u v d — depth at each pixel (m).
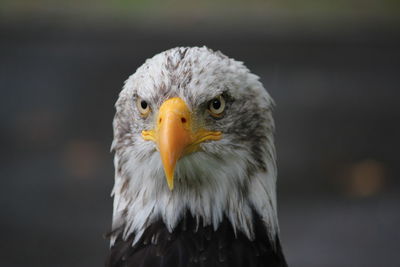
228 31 24.62
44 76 21.39
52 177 15.66
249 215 6.14
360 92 21.00
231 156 6.09
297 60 22.78
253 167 6.18
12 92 20.33
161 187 6.09
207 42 23.58
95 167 16.22
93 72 21.52
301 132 18.52
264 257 6.13
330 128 18.83
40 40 23.78
